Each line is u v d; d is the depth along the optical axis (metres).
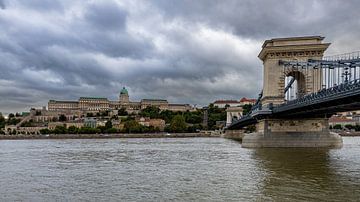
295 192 30.08
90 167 50.97
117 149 93.56
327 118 77.12
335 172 40.69
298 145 76.31
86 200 29.27
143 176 40.97
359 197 28.00
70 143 142.88
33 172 46.31
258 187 32.53
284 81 82.44
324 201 26.89
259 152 66.75
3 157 70.88
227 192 30.72
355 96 43.72
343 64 55.00
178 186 34.00
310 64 68.81
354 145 93.12
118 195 30.81
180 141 150.75
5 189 34.38
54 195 31.36
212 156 64.31
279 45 82.12
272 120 77.44
